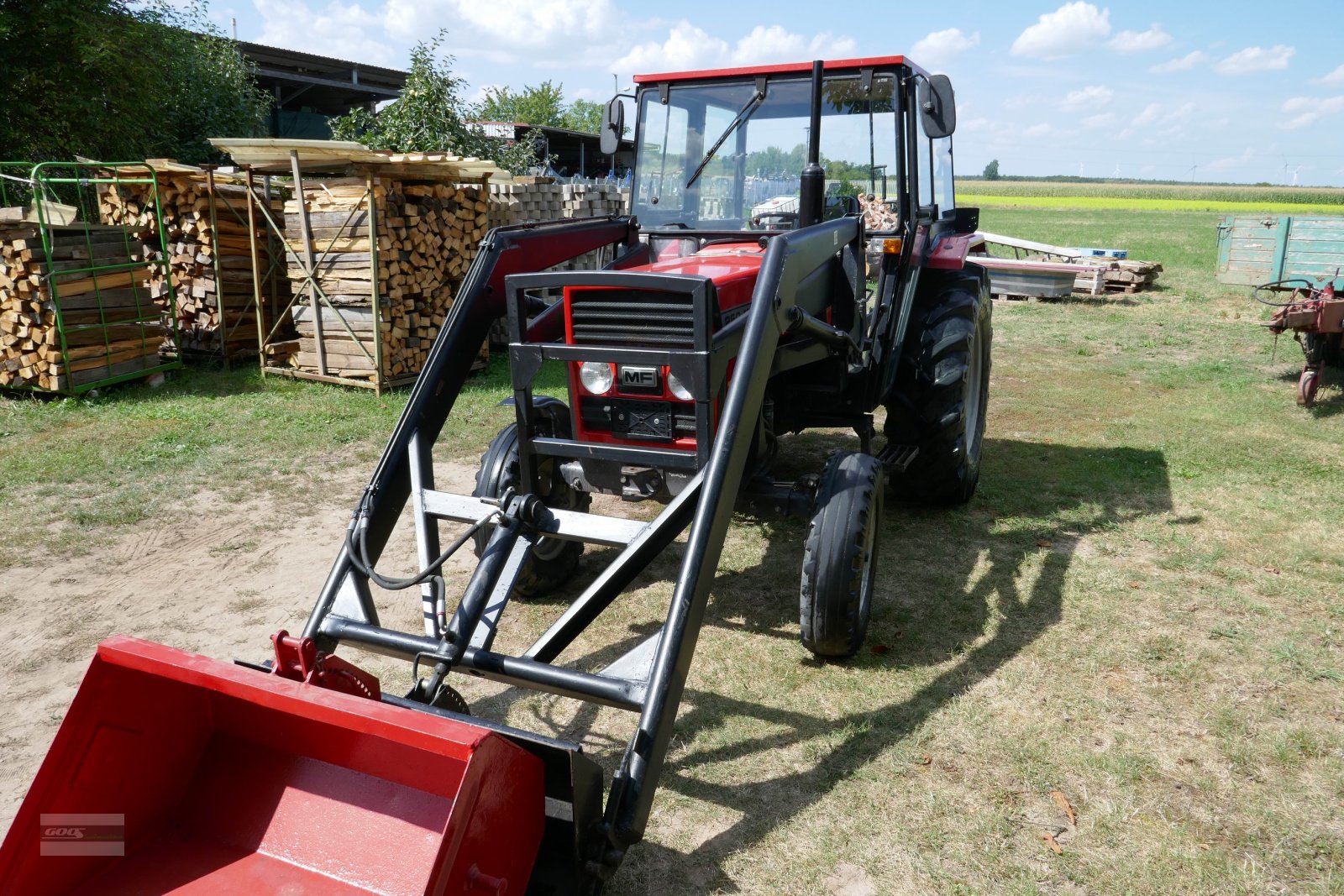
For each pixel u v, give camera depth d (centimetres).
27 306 754
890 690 353
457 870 187
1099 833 277
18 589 432
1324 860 266
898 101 432
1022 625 406
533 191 1066
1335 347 905
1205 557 476
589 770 224
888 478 612
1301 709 343
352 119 1472
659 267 382
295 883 215
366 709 197
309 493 571
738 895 253
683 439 333
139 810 225
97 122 1283
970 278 556
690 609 263
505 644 388
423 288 844
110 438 673
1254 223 1030
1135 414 775
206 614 411
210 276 894
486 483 387
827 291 416
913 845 271
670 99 456
